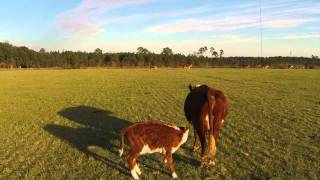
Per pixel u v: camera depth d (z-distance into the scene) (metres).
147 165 11.70
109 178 10.80
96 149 13.60
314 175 10.70
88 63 125.62
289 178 10.50
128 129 10.75
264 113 20.61
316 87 36.50
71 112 21.97
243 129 16.50
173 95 30.03
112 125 17.88
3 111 22.67
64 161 12.38
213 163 11.57
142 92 32.72
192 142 14.12
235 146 13.74
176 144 10.87
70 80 50.03
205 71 78.06
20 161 12.44
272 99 26.97
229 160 12.12
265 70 83.12
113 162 12.16
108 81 47.34
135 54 134.38
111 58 129.25
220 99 11.18
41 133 16.36
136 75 62.06
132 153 10.66
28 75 64.31
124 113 21.20
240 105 23.92
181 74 64.75
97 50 138.12
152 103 25.14
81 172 11.30
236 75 59.94
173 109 22.44
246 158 12.28
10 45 119.62
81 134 16.05
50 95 31.52
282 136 15.13
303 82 43.41
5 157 12.90
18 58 116.75
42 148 13.92
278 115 19.92
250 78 51.62
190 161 12.08
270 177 10.58
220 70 84.31
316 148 13.30
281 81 45.31
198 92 12.31
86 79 51.78
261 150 13.15
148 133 10.64
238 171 11.11
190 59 131.75
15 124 18.52
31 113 21.84
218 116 11.09
